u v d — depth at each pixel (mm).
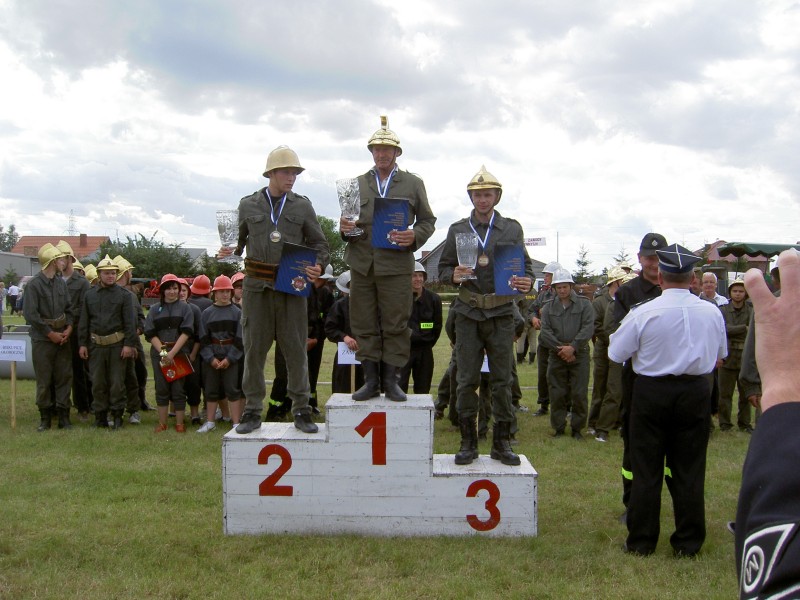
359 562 4695
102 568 4602
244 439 5215
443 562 4676
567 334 8852
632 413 4949
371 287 5355
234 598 4137
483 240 5316
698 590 4293
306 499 5227
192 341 9594
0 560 4664
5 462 7340
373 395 5434
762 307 874
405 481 5191
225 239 4922
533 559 4773
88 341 9562
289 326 5426
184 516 5656
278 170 5332
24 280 33906
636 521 4918
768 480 794
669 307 4734
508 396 5430
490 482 5184
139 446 8227
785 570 715
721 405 9453
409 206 5199
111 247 40250
